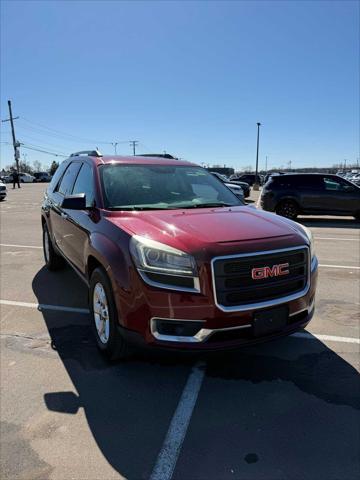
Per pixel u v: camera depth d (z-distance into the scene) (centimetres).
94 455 247
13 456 246
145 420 280
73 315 470
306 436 263
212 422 278
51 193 637
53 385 322
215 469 236
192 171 494
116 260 318
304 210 1409
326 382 327
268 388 319
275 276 310
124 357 353
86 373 341
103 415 286
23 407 294
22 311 482
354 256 805
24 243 942
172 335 297
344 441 258
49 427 273
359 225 1316
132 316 306
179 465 239
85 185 464
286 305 315
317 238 1031
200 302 290
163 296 293
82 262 423
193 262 292
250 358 366
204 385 323
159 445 256
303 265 330
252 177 4450
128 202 404
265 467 237
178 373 341
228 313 293
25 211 1750
